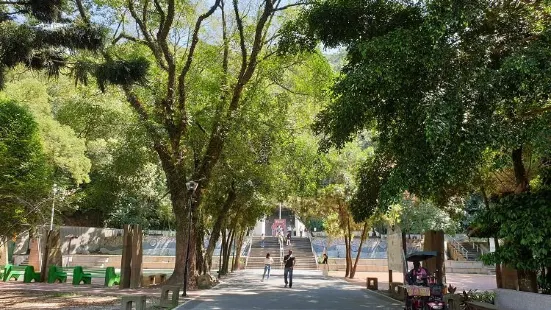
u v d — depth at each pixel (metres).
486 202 15.70
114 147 23.70
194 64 20.08
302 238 53.91
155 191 39.38
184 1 18.86
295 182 24.73
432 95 9.59
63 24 10.22
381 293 18.94
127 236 19.64
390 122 11.54
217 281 23.61
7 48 9.64
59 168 29.11
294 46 14.24
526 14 10.45
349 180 26.17
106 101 21.27
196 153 21.42
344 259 41.19
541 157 10.45
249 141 20.52
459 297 12.53
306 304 15.02
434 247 16.25
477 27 10.30
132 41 19.00
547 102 11.03
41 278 21.95
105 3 16.64
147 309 13.00
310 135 23.84
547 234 9.73
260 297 17.05
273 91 22.44
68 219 43.81
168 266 40.03
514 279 12.60
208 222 31.95
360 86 10.16
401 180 10.12
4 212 15.46
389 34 10.33
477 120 9.48
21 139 15.38
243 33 20.11
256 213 31.58
